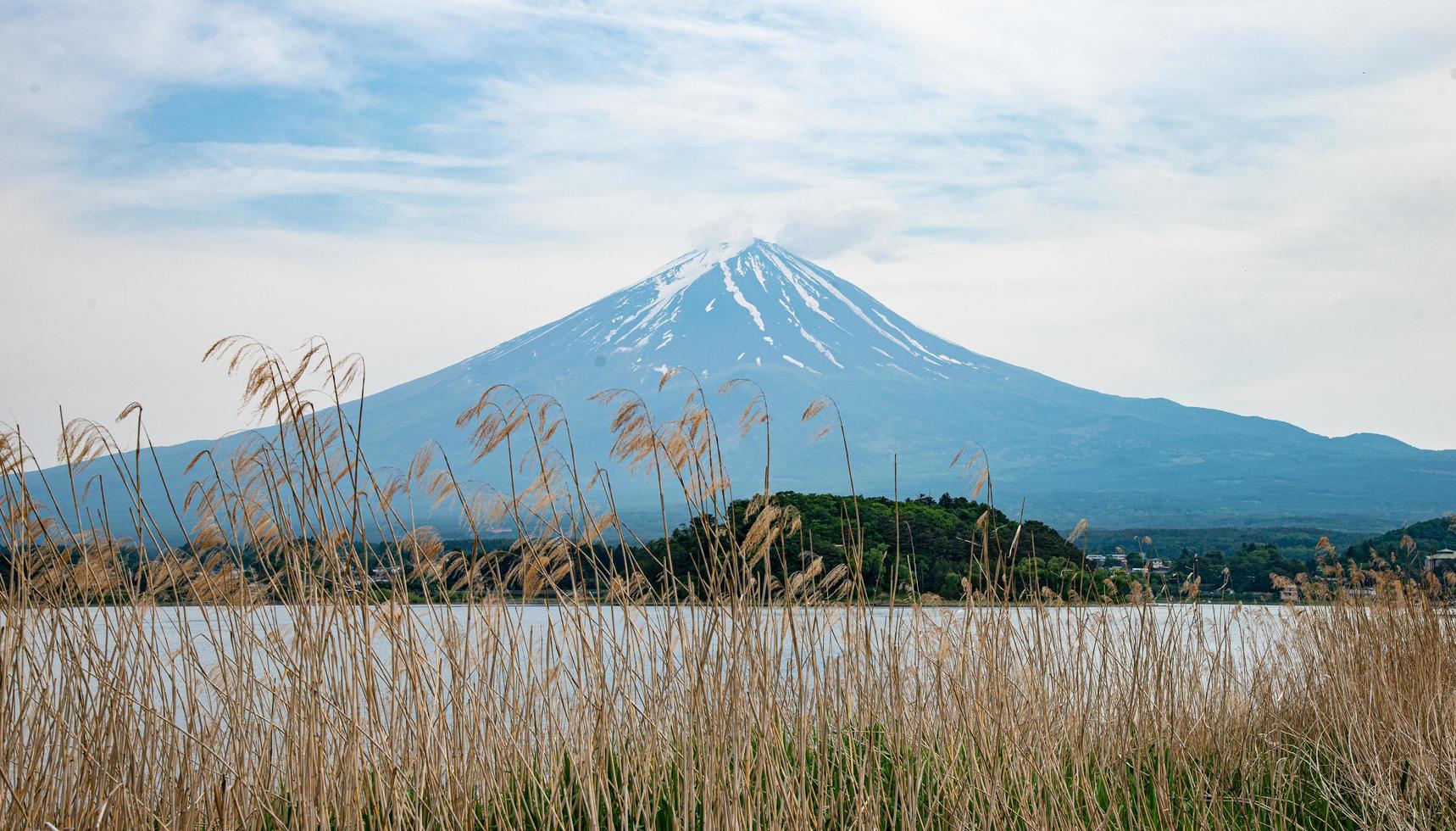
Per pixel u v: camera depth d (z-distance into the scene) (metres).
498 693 7.96
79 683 6.80
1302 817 8.84
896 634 8.36
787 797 7.24
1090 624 9.65
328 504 6.80
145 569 6.97
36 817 6.50
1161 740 8.88
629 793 7.32
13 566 6.57
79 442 6.88
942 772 8.12
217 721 7.38
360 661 7.14
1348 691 10.07
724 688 7.32
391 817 7.09
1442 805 8.20
